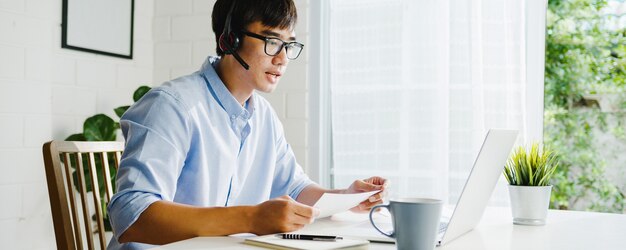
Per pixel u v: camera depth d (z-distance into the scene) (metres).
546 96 3.35
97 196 1.31
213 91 1.28
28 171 2.20
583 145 3.26
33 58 2.20
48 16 2.27
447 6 2.36
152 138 1.07
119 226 0.98
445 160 2.36
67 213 1.14
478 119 2.29
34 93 2.21
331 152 2.60
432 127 2.39
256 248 0.86
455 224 0.96
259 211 0.96
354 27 2.53
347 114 2.54
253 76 1.26
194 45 2.79
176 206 0.97
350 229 1.08
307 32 2.57
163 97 1.14
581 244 0.98
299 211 0.96
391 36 2.46
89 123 2.36
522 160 1.23
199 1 2.78
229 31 1.24
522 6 2.26
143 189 1.00
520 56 2.26
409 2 2.43
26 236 2.21
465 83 2.34
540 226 1.19
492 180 1.09
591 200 3.24
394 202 0.84
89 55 2.52
